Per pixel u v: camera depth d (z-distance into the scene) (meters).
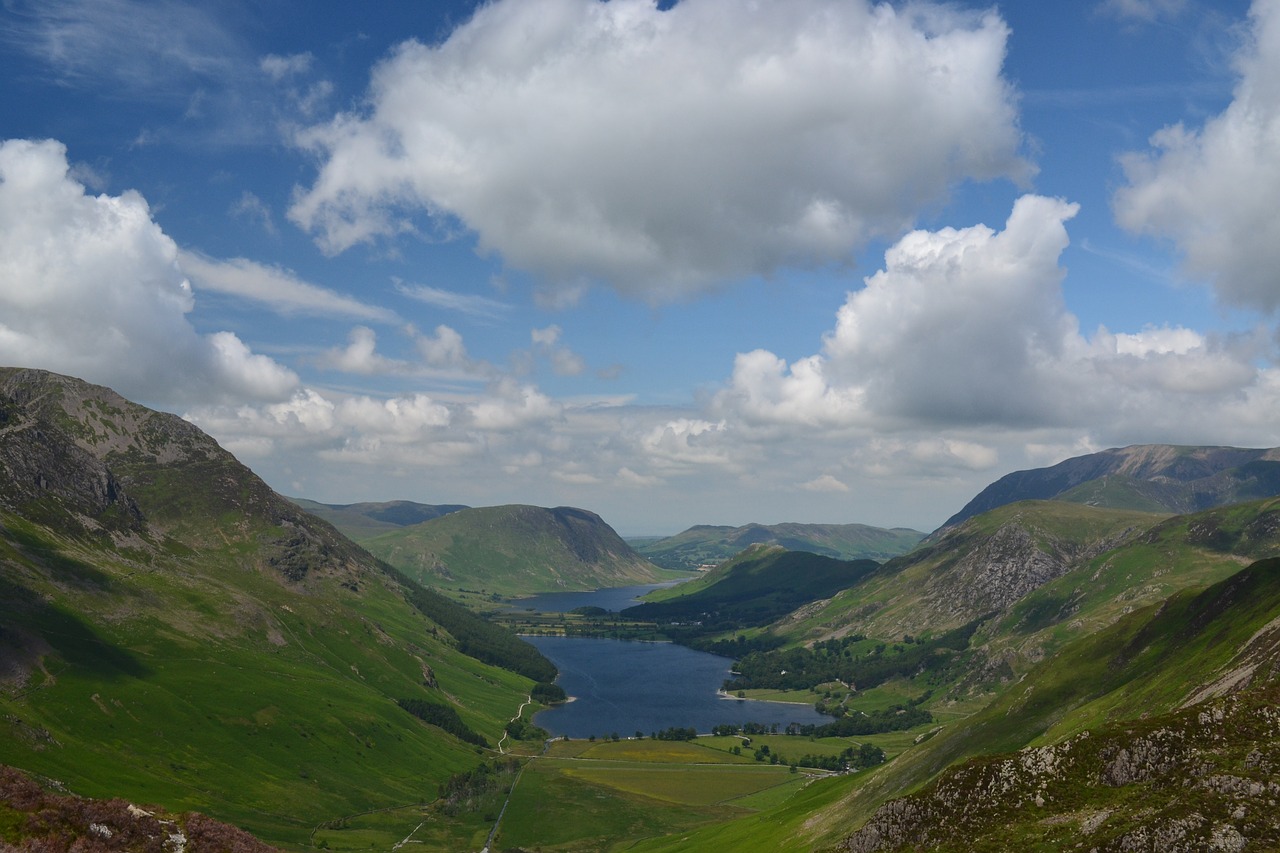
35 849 69.94
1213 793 87.44
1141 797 94.62
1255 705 100.31
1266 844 77.88
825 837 170.25
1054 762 108.25
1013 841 97.31
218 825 84.12
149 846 76.50
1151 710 159.50
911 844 109.94
